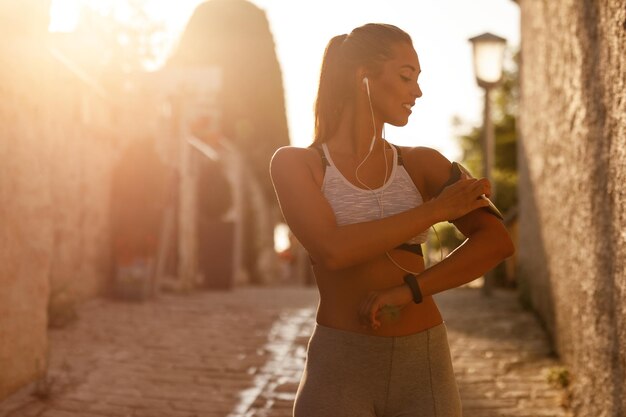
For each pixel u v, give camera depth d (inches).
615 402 147.3
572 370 203.2
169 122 520.4
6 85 186.4
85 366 230.1
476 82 382.3
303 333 295.6
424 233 72.9
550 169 251.0
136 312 350.0
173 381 217.2
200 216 609.0
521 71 341.4
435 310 73.7
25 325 195.3
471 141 922.1
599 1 157.9
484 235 68.9
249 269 900.6
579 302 189.8
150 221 404.5
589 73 170.7
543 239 273.9
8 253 185.9
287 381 219.3
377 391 69.6
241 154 871.7
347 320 70.4
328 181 70.9
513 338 266.8
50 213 210.7
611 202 151.6
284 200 69.9
